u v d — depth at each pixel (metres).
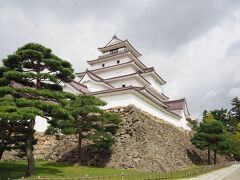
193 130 53.56
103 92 33.81
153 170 26.03
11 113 16.58
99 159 28.02
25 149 20.69
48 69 21.47
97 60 50.50
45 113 19.89
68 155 29.83
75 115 25.48
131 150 28.23
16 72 19.16
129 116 31.02
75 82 40.50
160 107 39.06
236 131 78.62
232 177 29.83
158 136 33.56
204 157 47.34
